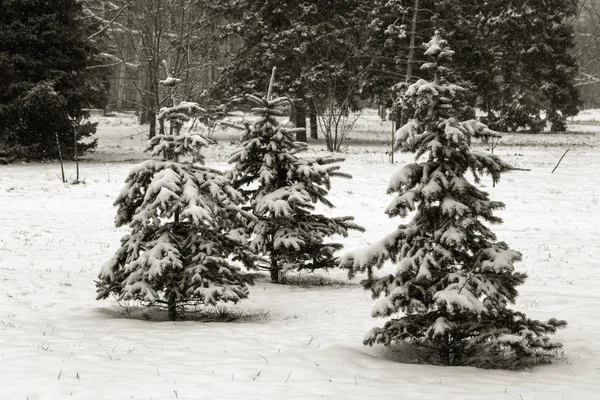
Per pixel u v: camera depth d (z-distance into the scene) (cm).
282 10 4959
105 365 837
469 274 901
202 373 809
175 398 706
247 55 5016
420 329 942
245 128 1658
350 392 750
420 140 950
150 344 985
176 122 1224
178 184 1176
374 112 8425
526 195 3106
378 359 934
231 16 5212
